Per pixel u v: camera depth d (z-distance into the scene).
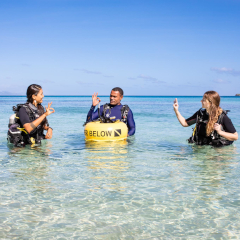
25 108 5.40
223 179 3.38
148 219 2.35
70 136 6.92
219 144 5.57
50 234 2.11
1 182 3.23
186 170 3.78
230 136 5.29
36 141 5.82
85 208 2.55
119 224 2.27
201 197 2.80
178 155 4.75
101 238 2.06
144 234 2.12
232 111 18.58
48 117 13.70
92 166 3.96
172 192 2.94
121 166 3.97
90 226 2.23
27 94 5.55
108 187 3.08
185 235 2.11
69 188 3.04
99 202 2.68
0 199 2.73
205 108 5.54
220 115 5.39
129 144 5.80
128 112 6.79
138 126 9.41
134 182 3.26
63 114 16.31
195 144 5.81
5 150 5.11
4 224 2.25
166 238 2.06
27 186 3.10
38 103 5.73
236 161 4.31
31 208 2.54
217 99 5.35
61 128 8.70
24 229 2.18
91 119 6.66
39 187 3.07
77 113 17.34
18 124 5.59
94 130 6.14
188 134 7.35
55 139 6.43
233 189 3.03
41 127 5.91
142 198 2.78
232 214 2.44
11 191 2.94
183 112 18.45
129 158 4.50
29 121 5.34
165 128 8.79
